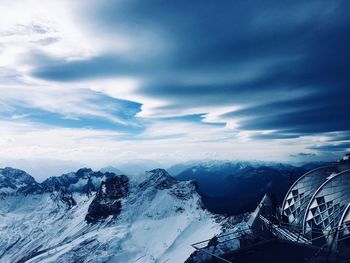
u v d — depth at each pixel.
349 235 64.44
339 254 59.69
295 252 60.88
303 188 135.50
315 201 116.31
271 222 124.19
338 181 113.69
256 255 60.12
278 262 56.88
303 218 121.81
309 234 107.81
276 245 64.44
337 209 106.94
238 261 58.16
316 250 61.50
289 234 111.00
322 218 110.00
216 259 60.25
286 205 137.62
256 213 134.50
